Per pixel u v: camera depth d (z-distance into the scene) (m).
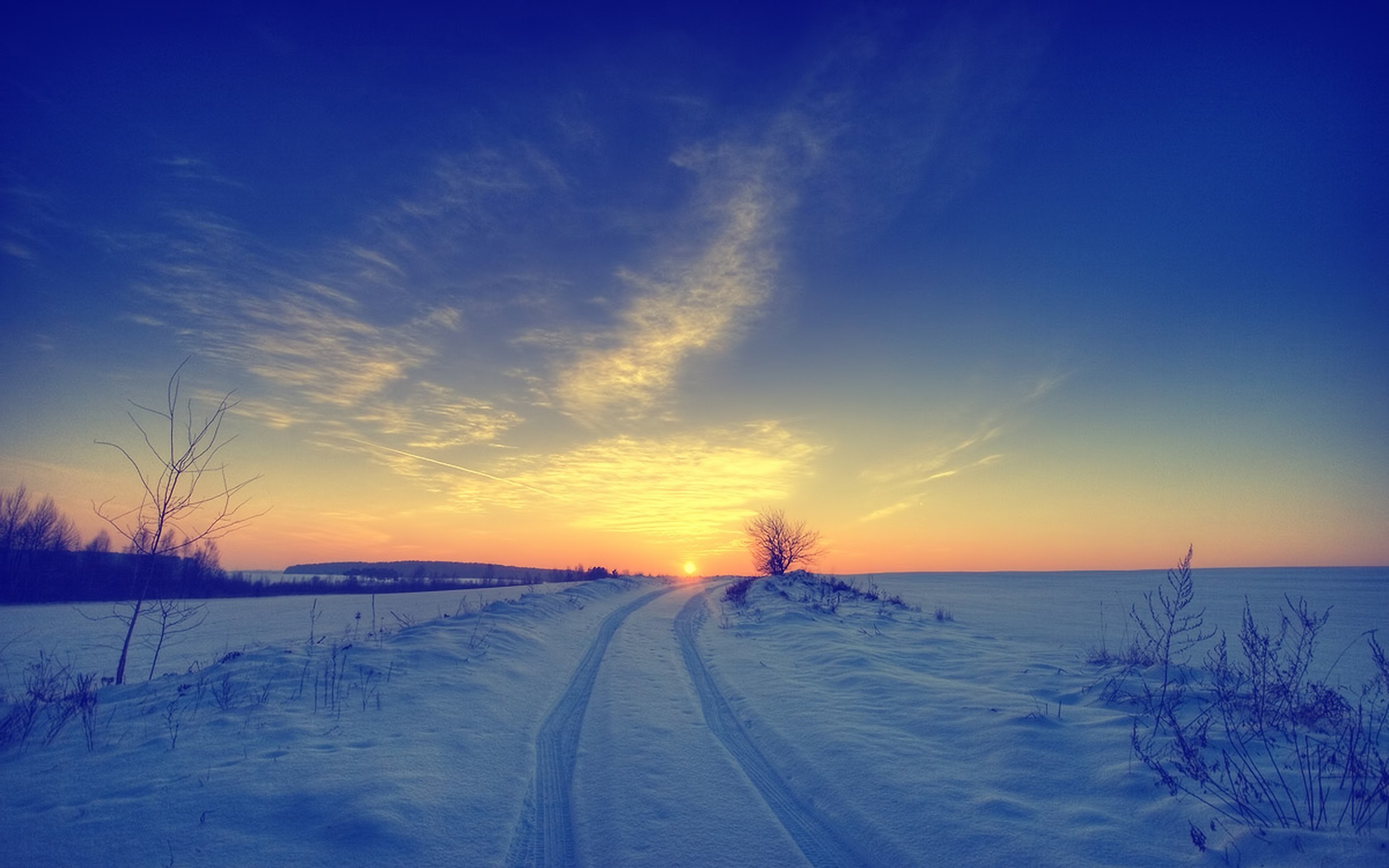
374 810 4.83
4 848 4.28
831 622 16.30
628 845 4.74
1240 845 4.14
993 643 13.73
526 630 13.88
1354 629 23.72
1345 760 5.43
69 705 7.62
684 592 34.28
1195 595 48.38
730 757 6.70
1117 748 6.00
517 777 6.04
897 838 4.68
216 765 5.74
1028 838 4.50
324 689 8.26
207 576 28.48
